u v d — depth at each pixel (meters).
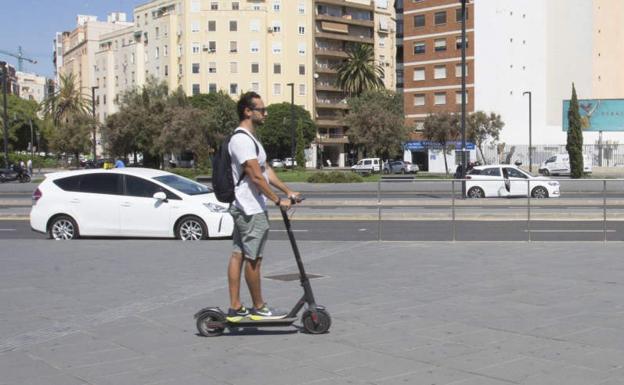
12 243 13.39
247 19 95.00
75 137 67.12
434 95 72.75
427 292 8.09
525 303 7.42
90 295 8.08
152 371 5.12
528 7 68.81
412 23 74.31
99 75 115.94
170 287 8.50
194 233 14.51
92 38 126.62
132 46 106.19
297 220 21.02
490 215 19.03
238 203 5.82
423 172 70.00
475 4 69.06
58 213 14.82
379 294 7.99
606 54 72.81
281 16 96.38
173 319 6.80
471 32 69.56
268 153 94.25
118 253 11.66
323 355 5.46
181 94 67.25
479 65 69.12
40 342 6.02
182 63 96.56
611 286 8.38
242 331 6.27
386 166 64.94
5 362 5.43
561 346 5.66
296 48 97.25
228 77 95.44
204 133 53.66
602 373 4.92
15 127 95.25
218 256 11.21
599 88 72.69
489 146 65.06
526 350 5.55
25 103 102.88
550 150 63.84
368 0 105.38
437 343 5.80
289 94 97.12
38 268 10.12
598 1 72.12
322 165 95.06
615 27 73.00
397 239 15.49
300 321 6.63
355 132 59.66
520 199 18.48
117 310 7.27
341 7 102.62
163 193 14.55
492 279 8.96
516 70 68.94
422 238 15.63
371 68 87.75
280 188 6.00
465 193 18.81
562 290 8.15
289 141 90.94
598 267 9.90
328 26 99.88
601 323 6.46
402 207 20.67
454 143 66.69
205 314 6.08
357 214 20.95
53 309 7.36
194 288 8.40
